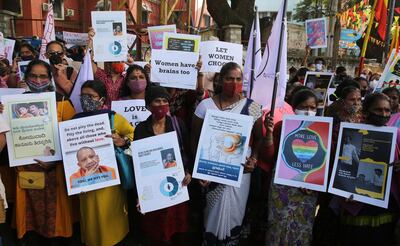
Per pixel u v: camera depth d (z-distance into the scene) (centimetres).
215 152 299
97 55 446
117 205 327
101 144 311
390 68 480
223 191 307
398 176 283
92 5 2048
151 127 319
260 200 362
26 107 316
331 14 1872
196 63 409
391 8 1147
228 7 1321
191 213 357
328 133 287
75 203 352
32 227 342
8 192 375
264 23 1236
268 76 368
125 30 447
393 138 269
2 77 564
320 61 1190
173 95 430
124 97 410
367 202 272
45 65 340
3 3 1503
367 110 288
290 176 293
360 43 1888
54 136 321
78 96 403
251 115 308
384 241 300
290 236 303
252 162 300
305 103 323
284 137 299
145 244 362
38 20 1578
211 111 302
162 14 909
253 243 373
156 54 411
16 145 314
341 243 315
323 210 341
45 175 328
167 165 304
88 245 330
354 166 280
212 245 313
